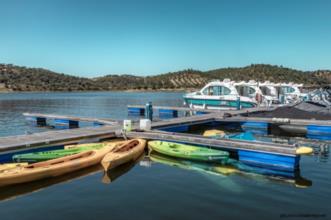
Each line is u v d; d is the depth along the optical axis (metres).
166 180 8.36
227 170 9.45
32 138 11.83
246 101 26.84
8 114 30.59
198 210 6.31
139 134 13.00
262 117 19.25
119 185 7.92
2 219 5.96
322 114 19.23
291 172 9.23
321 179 8.54
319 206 6.57
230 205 6.59
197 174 8.97
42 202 6.79
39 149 11.17
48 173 8.28
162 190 7.54
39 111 34.06
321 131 16.72
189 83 148.38
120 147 10.87
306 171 9.34
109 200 6.88
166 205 6.58
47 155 10.16
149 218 5.93
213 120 18.95
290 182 8.24
